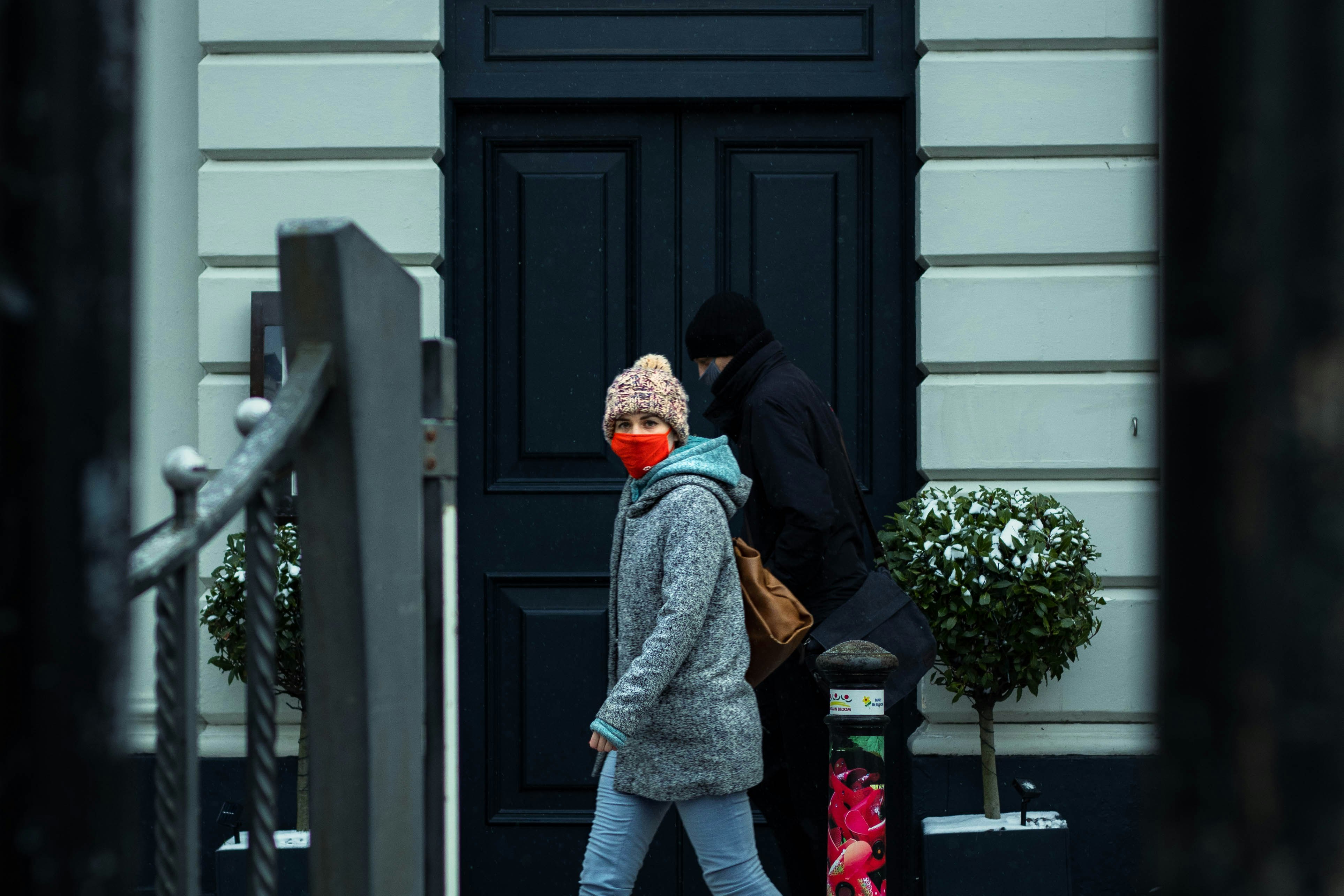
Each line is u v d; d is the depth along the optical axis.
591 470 7.26
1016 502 6.43
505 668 7.18
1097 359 6.88
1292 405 1.03
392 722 2.19
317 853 2.08
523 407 7.24
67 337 1.04
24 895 1.03
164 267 7.04
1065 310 6.89
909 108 7.15
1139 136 6.91
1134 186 6.90
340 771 2.08
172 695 1.89
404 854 2.24
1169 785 1.10
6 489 1.03
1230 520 1.05
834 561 5.55
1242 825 1.05
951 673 6.30
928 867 6.24
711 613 4.66
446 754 2.52
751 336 5.72
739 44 7.17
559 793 7.13
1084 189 6.92
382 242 6.92
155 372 7.00
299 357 2.01
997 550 6.02
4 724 1.03
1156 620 1.14
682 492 4.57
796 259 7.26
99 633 1.07
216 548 6.63
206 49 7.00
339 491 2.05
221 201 6.90
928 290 6.93
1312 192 1.03
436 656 2.51
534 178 7.27
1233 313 1.05
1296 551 1.03
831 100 7.16
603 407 7.25
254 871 2.02
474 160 7.25
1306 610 1.03
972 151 6.98
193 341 7.02
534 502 7.23
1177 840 1.09
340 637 2.07
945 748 6.73
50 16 1.04
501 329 7.27
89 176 1.06
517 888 7.10
